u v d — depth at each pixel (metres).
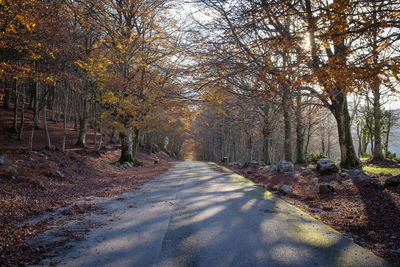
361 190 8.61
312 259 4.19
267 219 6.51
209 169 23.19
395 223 5.66
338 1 5.44
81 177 13.16
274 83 7.25
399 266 3.95
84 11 16.86
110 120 22.69
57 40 12.69
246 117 23.77
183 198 9.21
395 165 15.95
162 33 20.61
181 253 4.41
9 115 25.97
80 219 6.49
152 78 21.61
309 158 26.80
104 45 20.45
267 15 6.03
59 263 3.99
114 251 4.49
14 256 4.16
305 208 8.30
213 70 7.83
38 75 11.80
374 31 5.93
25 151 14.04
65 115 16.98
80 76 15.88
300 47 8.38
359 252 4.49
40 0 11.27
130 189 11.28
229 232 5.51
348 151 14.29
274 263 4.03
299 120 20.34
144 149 47.03
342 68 5.97
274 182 13.92
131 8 20.55
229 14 7.06
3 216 6.17
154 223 6.17
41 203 7.81
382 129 24.00
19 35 10.69
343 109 14.30
